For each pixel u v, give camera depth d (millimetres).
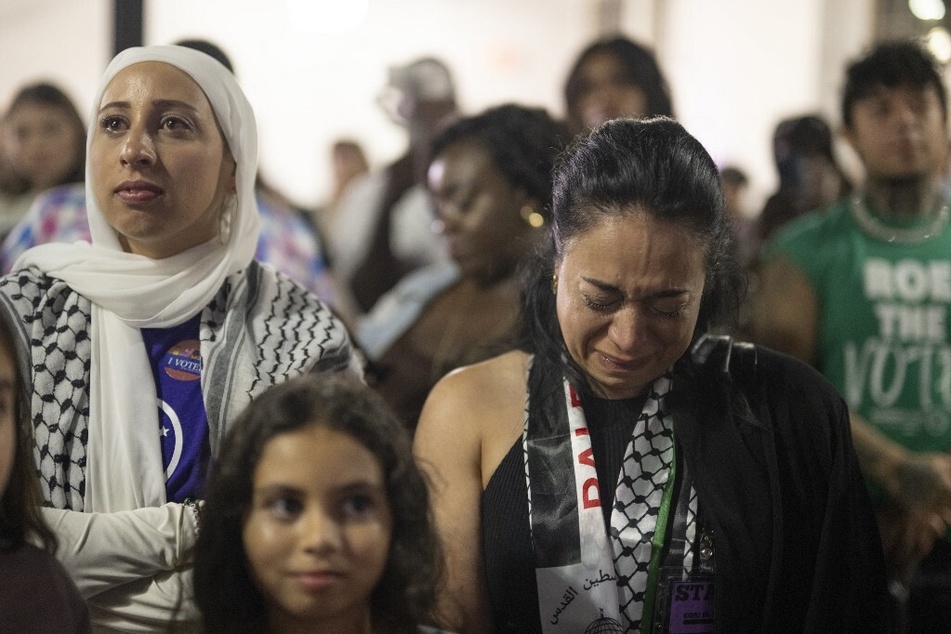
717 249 1690
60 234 3234
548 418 1762
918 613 2469
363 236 4785
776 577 1679
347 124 8094
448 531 1751
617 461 1749
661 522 1690
